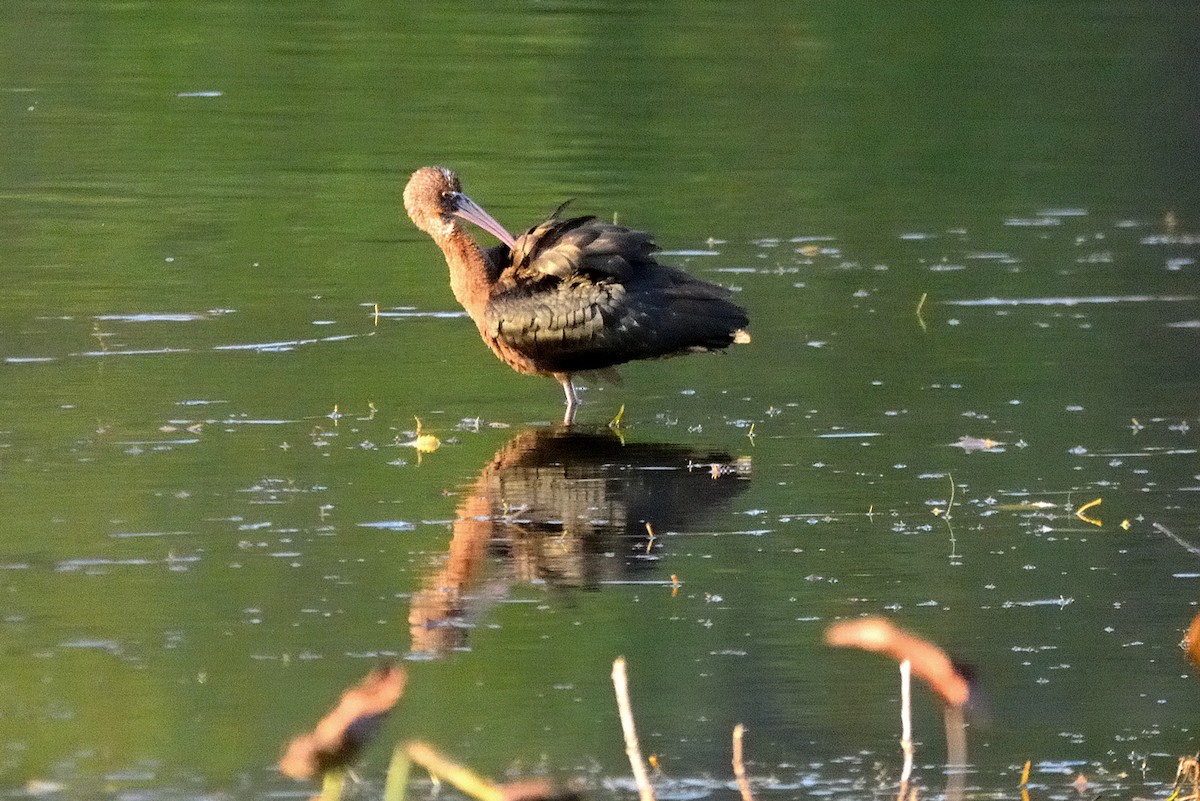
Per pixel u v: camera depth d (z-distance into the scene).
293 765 5.51
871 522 11.59
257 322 16.03
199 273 17.48
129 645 9.27
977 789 8.14
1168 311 17.12
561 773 8.12
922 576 10.70
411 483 12.02
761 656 9.48
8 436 12.68
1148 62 27.41
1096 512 11.84
